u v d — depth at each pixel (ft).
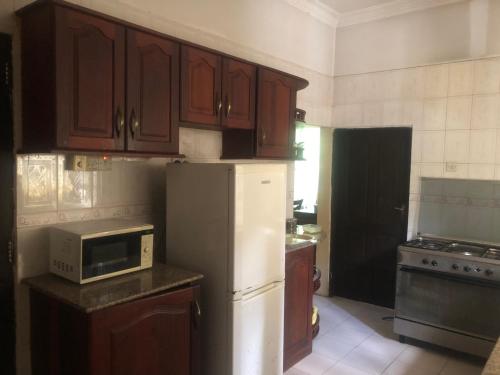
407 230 12.80
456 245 11.15
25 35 6.12
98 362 5.59
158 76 6.89
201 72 7.71
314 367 9.74
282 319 8.46
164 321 6.42
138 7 7.71
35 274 6.74
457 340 10.10
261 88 9.11
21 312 6.62
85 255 6.30
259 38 10.56
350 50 13.38
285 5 11.37
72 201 7.11
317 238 13.12
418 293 10.64
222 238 7.30
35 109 6.00
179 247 7.97
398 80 12.55
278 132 9.78
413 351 10.59
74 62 5.73
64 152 5.72
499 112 10.96
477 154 11.37
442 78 11.78
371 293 13.88
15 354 6.63
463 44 11.41
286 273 9.24
